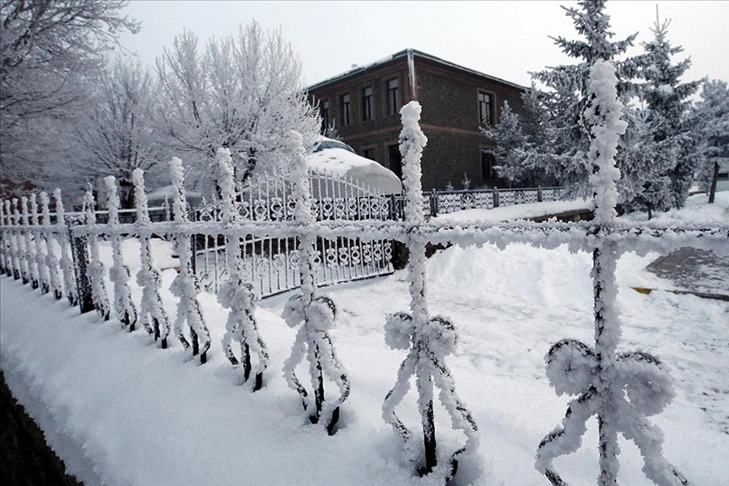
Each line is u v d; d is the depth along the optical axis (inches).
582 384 42.4
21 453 105.4
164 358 101.0
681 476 38.3
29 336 147.3
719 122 961.5
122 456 73.1
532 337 190.1
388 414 58.2
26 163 472.4
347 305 264.1
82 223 153.3
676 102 664.4
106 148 673.6
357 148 853.8
